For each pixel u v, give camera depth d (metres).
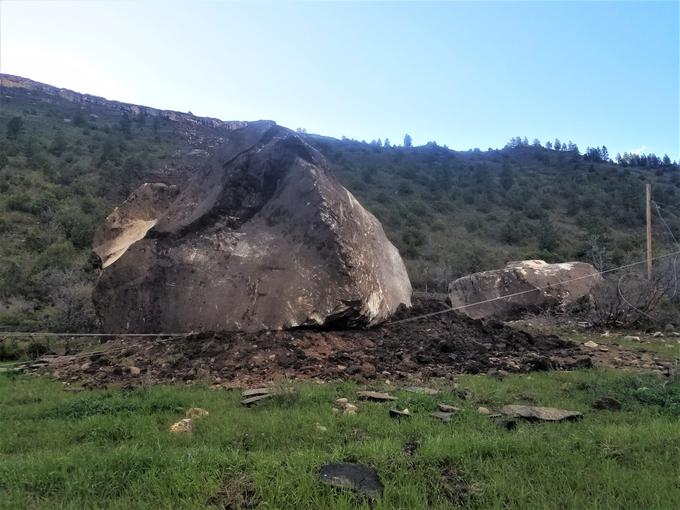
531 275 15.67
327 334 8.88
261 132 10.77
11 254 26.02
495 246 36.28
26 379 8.17
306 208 9.52
